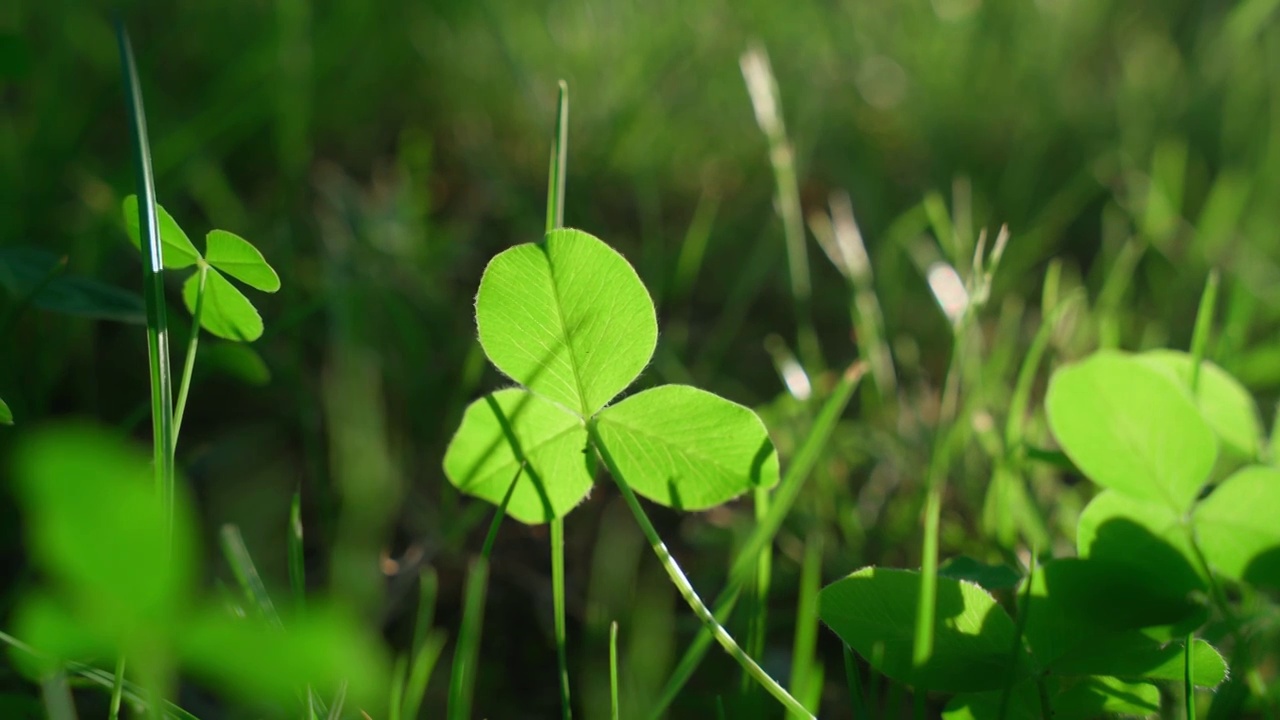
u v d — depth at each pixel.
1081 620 0.26
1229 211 0.47
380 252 0.38
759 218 0.49
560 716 0.29
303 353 0.36
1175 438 0.27
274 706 0.26
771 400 0.37
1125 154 0.54
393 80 0.53
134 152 0.26
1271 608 0.28
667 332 0.39
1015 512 0.31
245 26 0.52
